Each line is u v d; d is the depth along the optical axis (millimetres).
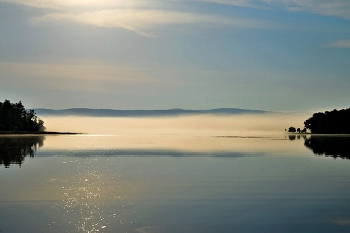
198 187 36812
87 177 42031
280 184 38281
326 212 28609
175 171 46781
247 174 44469
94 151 73500
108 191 34906
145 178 41594
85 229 24906
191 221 26578
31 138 125875
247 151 74375
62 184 37781
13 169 47656
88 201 31297
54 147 83750
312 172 46000
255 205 30422
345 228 25406
